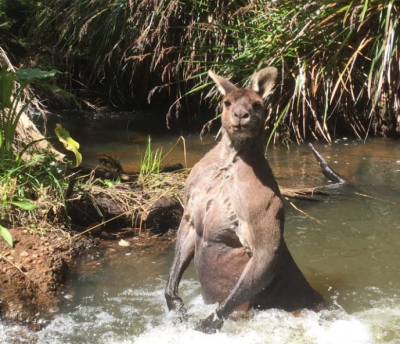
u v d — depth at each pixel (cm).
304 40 872
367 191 649
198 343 360
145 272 469
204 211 380
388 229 547
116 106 1204
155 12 988
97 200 569
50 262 459
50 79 1141
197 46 975
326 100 845
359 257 493
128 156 795
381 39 848
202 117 1105
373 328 381
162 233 556
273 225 367
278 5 901
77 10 1137
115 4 1064
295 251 504
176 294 392
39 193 535
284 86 905
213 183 380
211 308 391
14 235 484
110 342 362
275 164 764
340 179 677
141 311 404
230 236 376
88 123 1053
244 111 365
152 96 1187
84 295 427
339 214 585
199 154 809
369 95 830
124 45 1109
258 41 890
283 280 396
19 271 441
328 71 859
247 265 366
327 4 832
